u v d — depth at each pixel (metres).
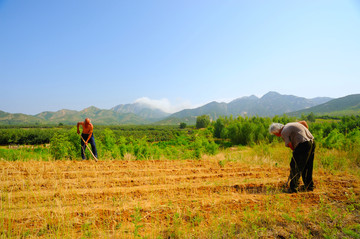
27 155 7.66
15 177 4.65
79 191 4.03
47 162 6.27
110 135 9.45
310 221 3.06
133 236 2.63
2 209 3.18
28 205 3.35
